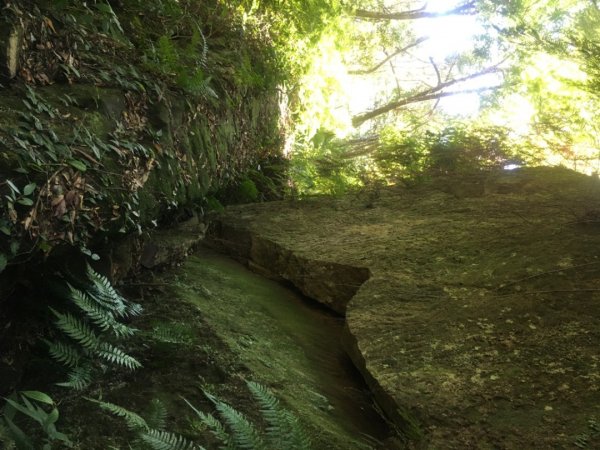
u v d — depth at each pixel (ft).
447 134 24.39
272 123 22.74
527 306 12.36
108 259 10.53
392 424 10.30
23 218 7.25
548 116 24.81
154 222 11.36
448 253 15.97
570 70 24.40
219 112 15.84
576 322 11.55
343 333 13.75
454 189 21.99
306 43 26.00
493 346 11.47
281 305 15.80
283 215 21.04
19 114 8.00
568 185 19.97
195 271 15.39
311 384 11.37
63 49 9.98
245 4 21.97
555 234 15.42
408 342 12.23
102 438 8.19
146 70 12.45
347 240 18.43
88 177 8.64
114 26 12.55
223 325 12.35
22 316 8.88
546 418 9.45
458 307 13.07
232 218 20.63
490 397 10.13
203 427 8.80
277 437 7.60
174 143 12.38
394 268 15.80
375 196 22.77
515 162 23.54
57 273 9.22
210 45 18.54
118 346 10.24
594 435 8.85
